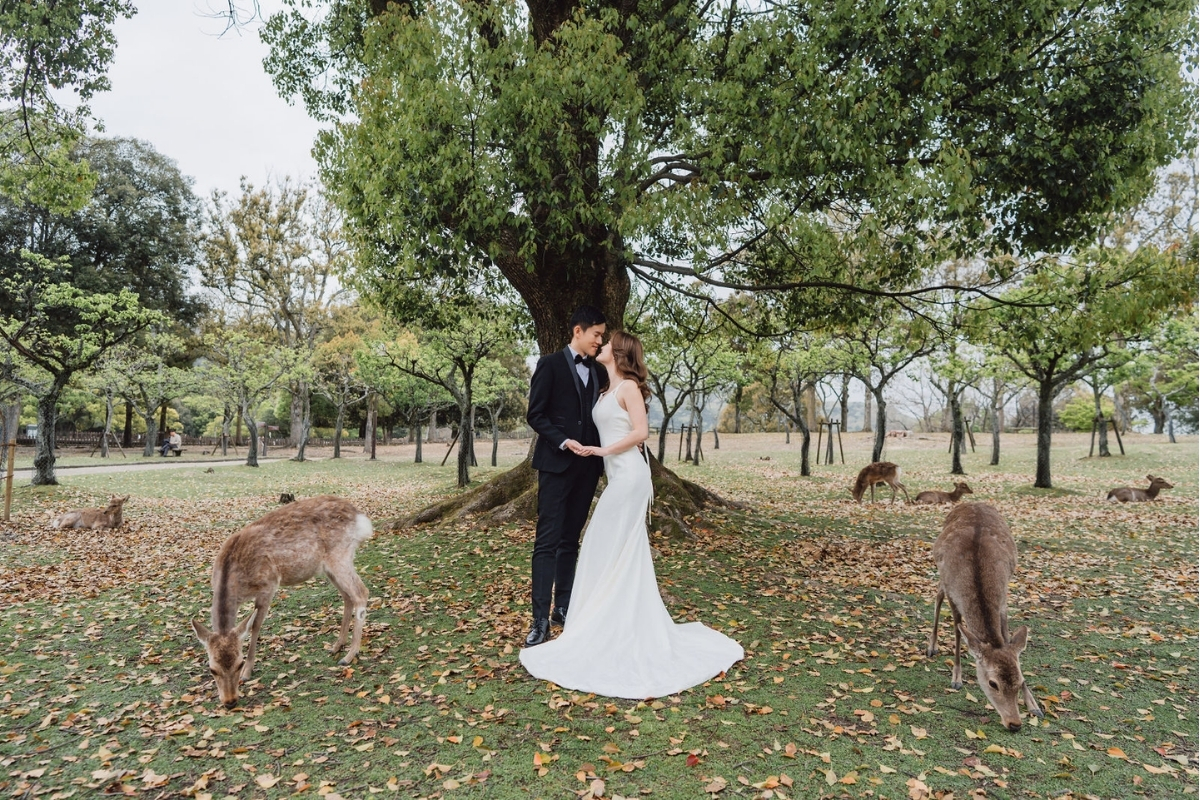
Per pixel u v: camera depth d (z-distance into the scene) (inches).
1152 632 206.8
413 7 370.6
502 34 295.4
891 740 132.9
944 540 174.6
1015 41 271.9
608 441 179.2
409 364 874.1
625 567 172.6
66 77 453.1
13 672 177.0
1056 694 159.5
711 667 165.5
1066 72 278.1
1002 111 280.1
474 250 306.7
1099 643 199.0
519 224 285.7
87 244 1309.1
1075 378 693.3
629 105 275.0
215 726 141.3
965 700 154.4
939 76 251.8
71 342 659.4
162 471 954.7
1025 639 142.2
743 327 479.8
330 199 386.3
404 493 719.1
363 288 459.2
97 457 1230.9
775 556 305.7
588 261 340.8
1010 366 721.0
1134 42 267.0
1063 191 275.9
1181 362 940.0
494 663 171.0
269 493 740.7
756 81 288.7
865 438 1525.6
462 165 270.8
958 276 893.8
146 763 126.5
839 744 131.8
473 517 369.4
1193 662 183.0
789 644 187.6
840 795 114.7
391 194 291.9
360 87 322.7
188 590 267.6
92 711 150.6
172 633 209.8
